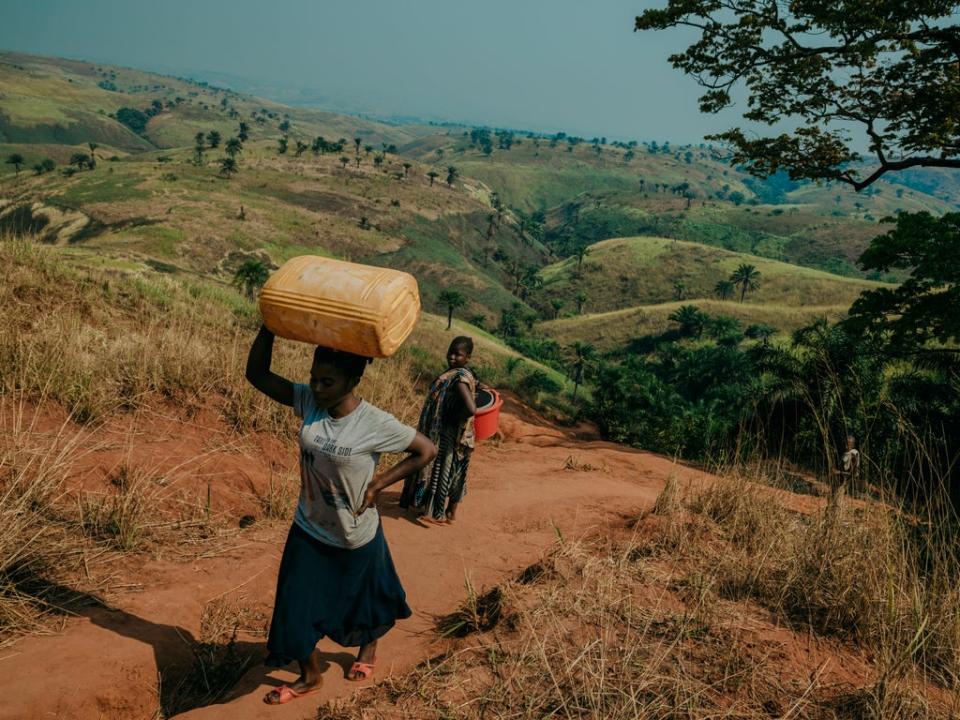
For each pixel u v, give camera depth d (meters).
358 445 2.84
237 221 153.62
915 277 19.30
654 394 45.47
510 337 137.25
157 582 3.89
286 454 6.31
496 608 3.89
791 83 15.91
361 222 180.50
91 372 5.80
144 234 137.00
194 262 133.75
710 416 39.91
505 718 2.83
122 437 5.35
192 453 5.58
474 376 5.64
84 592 3.60
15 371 5.27
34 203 160.12
